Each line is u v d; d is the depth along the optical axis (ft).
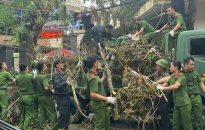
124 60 23.65
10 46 53.57
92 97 18.74
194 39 23.17
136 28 29.45
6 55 54.13
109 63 24.29
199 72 22.67
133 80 20.94
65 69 26.76
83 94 25.38
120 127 26.30
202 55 23.15
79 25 47.70
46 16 40.45
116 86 24.31
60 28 50.52
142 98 20.52
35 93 25.72
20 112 26.58
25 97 24.70
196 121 21.02
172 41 24.31
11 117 28.09
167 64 22.38
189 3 34.65
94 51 26.76
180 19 24.91
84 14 30.12
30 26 38.63
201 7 41.78
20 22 39.70
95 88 18.65
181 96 20.30
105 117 19.42
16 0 39.11
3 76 27.27
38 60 29.43
